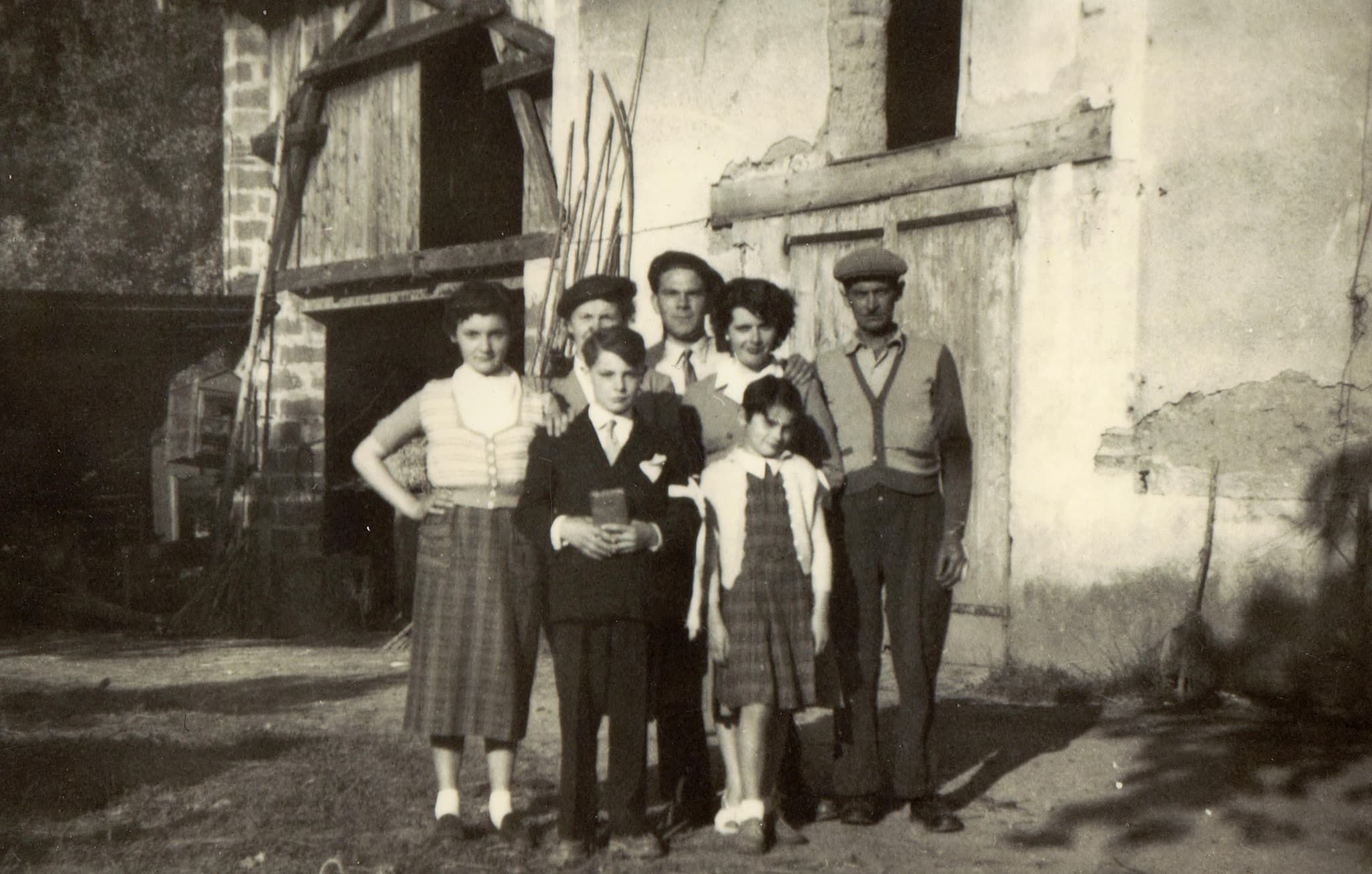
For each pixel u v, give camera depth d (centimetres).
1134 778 532
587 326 477
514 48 1156
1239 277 682
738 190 938
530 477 435
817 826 471
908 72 1184
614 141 1029
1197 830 469
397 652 1033
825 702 450
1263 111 675
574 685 423
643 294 1002
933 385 470
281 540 1434
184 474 1559
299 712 696
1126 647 713
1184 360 700
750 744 430
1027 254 768
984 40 797
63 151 1928
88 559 1534
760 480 436
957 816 482
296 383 1463
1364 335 643
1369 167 643
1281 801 500
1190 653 672
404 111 1322
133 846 434
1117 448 723
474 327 455
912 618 463
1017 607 767
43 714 682
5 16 1883
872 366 475
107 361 1609
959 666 787
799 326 902
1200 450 693
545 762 559
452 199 1391
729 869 418
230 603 1329
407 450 1307
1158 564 704
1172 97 707
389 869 406
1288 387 665
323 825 461
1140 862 437
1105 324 730
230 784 511
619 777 427
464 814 475
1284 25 669
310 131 1427
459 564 442
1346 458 645
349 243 1388
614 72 1027
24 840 440
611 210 1027
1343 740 588
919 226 830
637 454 433
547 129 1152
